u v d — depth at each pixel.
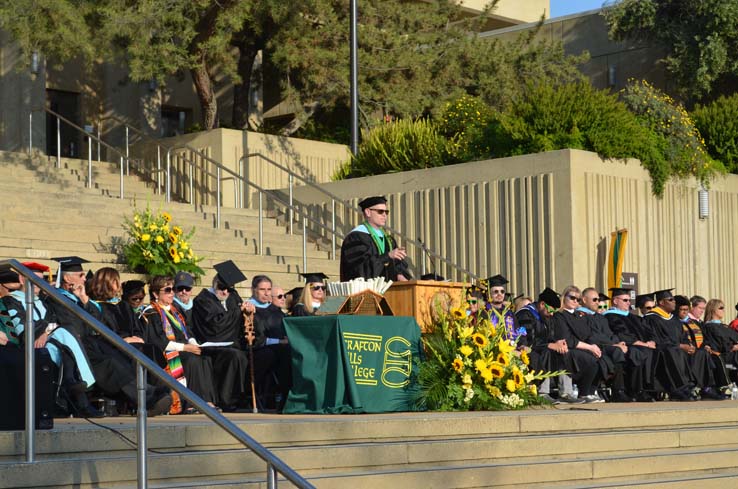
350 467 12.52
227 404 17.59
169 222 27.33
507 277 27.53
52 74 41.00
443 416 14.30
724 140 32.38
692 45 37.88
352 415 14.75
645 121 29.98
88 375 14.27
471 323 17.11
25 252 23.77
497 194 27.89
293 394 15.64
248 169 34.91
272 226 31.12
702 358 23.03
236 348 18.03
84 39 30.34
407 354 15.98
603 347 21.81
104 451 11.41
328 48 37.41
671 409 16.70
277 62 36.44
